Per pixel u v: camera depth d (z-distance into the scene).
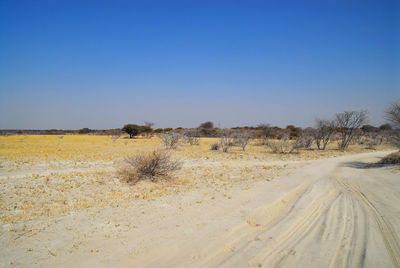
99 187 10.45
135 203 8.01
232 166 18.09
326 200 9.03
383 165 17.80
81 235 5.37
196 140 41.66
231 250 4.86
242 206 7.72
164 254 4.64
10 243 4.90
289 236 5.67
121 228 5.82
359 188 10.95
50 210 7.14
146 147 33.00
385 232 5.98
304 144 37.12
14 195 9.00
